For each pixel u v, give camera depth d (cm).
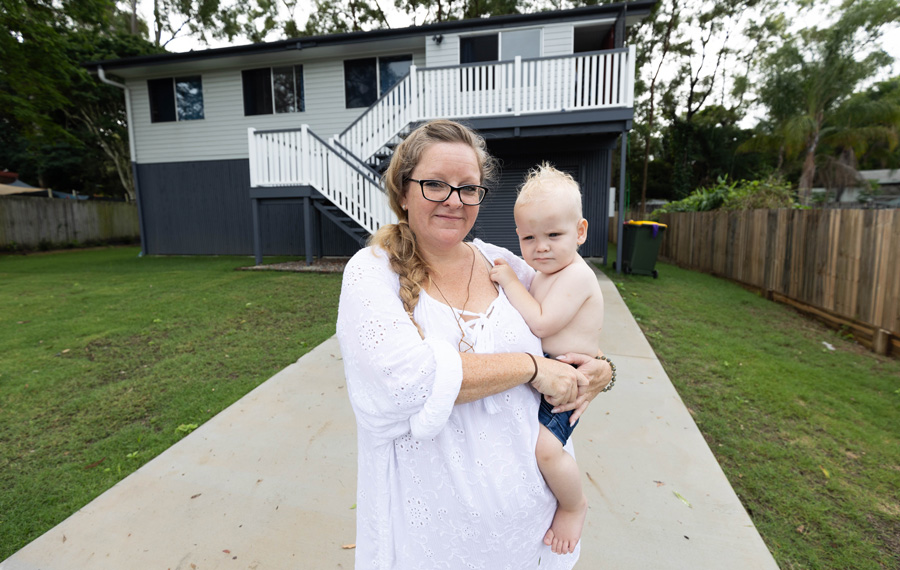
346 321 102
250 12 2530
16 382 371
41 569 187
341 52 1173
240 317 553
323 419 310
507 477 109
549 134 909
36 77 1384
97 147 2244
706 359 436
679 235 1177
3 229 1498
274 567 188
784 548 202
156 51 1961
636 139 3123
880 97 2239
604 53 868
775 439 294
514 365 106
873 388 387
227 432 293
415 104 945
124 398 344
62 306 602
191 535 205
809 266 621
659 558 192
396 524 110
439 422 94
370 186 870
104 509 221
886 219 481
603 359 130
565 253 125
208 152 1281
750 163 2678
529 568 121
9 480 248
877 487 246
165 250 1337
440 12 2425
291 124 1240
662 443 280
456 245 120
